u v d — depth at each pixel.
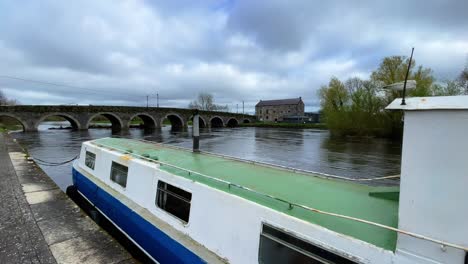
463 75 41.12
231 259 4.34
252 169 6.33
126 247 6.73
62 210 7.52
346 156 28.81
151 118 72.94
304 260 3.50
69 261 5.11
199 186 5.07
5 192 9.16
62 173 18.42
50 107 54.78
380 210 3.96
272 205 4.18
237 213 4.36
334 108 55.88
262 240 3.98
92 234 6.14
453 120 2.38
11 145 24.19
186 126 82.00
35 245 5.66
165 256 5.18
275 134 62.19
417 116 2.60
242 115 109.00
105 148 9.02
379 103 45.56
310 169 22.27
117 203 7.02
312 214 3.86
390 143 40.19
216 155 8.09
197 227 4.95
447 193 2.45
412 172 2.66
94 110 61.00
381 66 45.47
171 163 6.86
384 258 2.89
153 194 6.08
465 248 2.32
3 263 5.03
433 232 2.54
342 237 3.22
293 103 133.25
